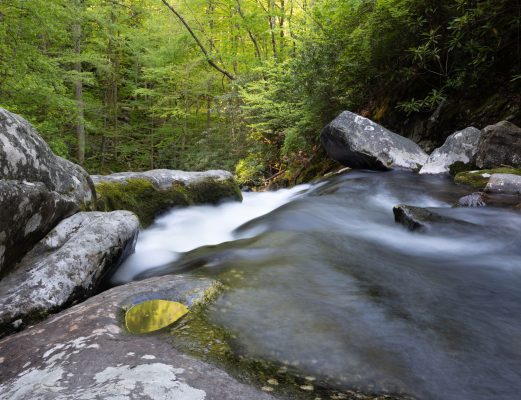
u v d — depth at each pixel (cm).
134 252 294
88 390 98
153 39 1603
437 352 136
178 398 96
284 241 273
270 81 1024
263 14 1386
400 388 115
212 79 1560
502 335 150
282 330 145
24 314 179
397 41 628
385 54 652
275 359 126
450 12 553
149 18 1616
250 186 1151
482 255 253
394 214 348
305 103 827
